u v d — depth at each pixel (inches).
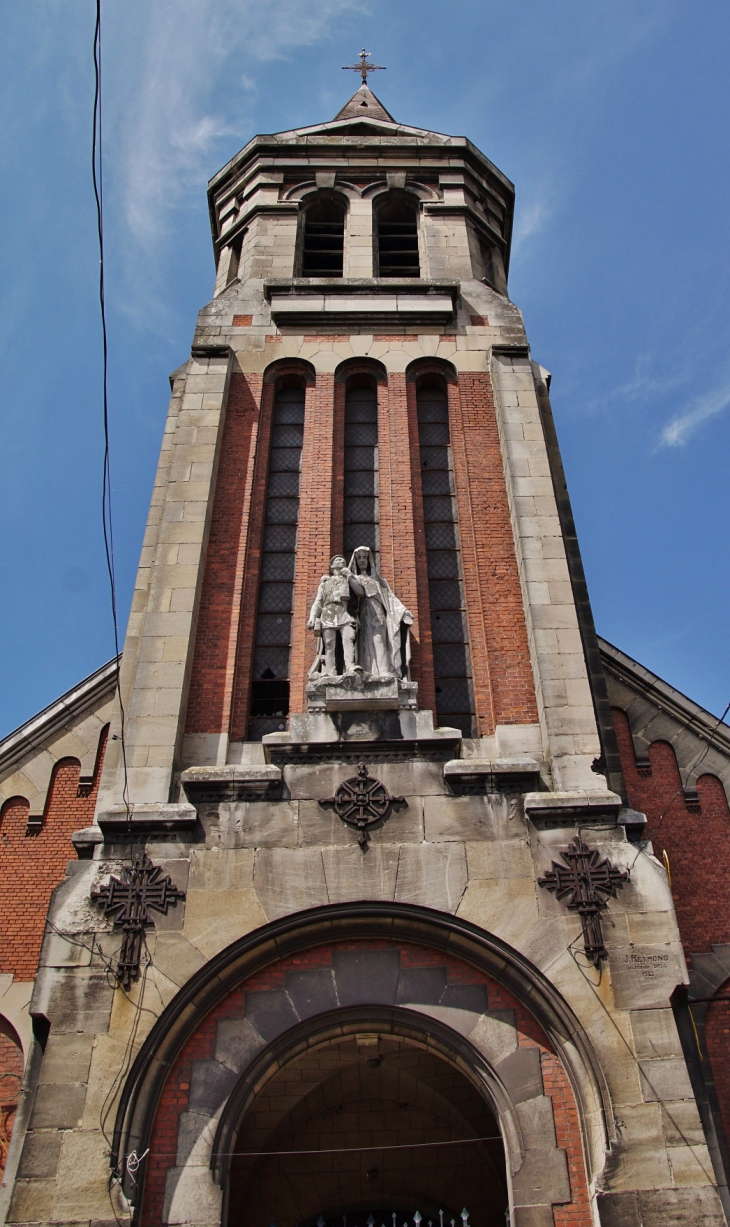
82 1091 438.9
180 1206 423.2
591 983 467.2
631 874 495.8
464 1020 470.6
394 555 665.6
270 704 609.6
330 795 520.4
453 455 727.1
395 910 486.9
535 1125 444.8
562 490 679.7
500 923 482.9
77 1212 411.8
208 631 618.2
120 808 515.2
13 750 690.8
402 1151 645.3
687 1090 440.1
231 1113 446.9
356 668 562.9
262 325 789.9
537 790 528.7
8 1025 587.8
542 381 748.6
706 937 607.8
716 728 687.1
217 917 484.1
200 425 708.0
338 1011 472.4
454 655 632.4
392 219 946.1
